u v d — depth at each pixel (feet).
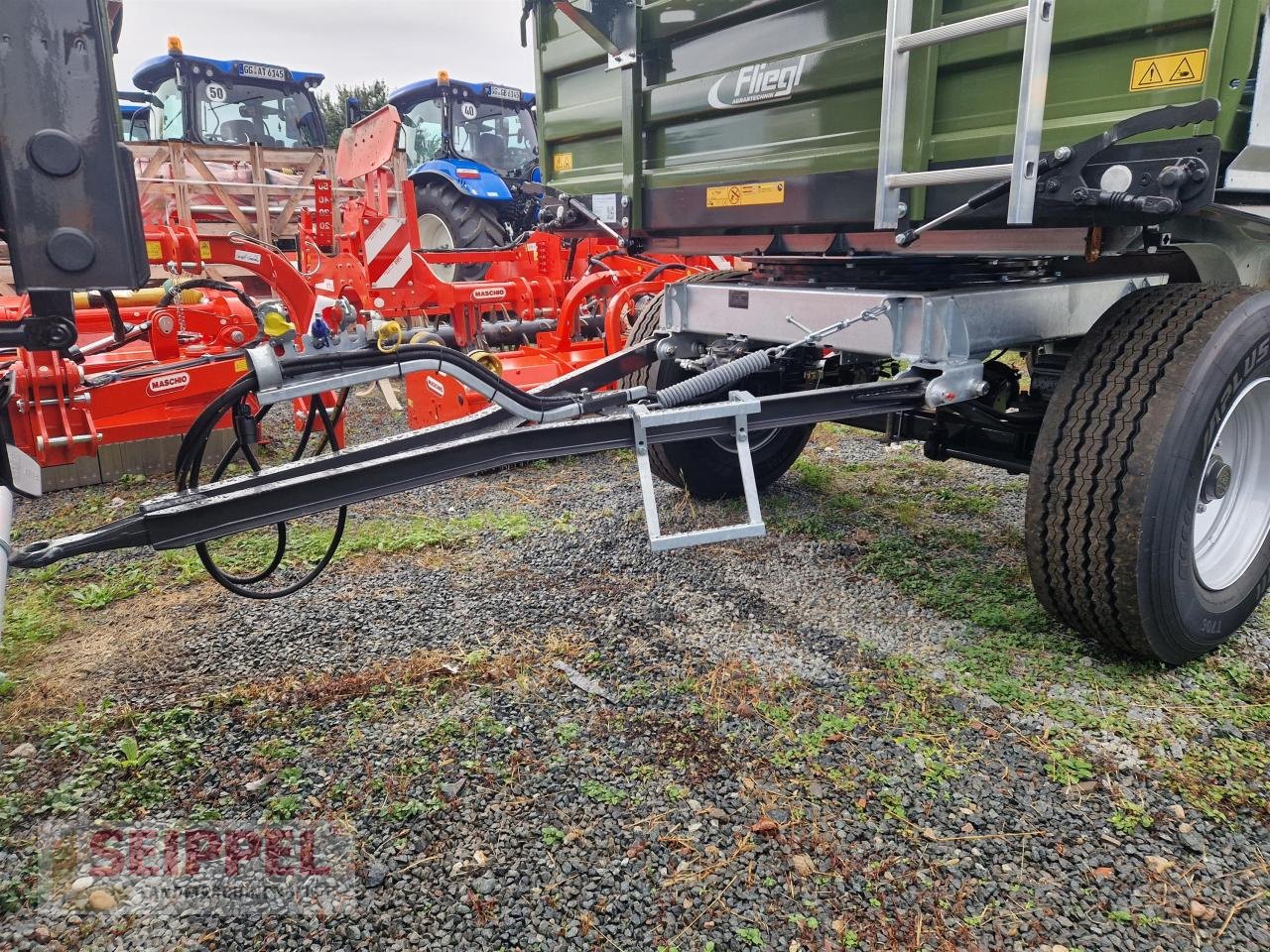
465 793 7.17
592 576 11.27
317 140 37.99
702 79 10.62
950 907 6.03
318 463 7.80
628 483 15.25
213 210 30.27
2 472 7.06
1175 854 6.49
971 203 7.44
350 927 5.90
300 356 7.75
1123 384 8.20
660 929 5.86
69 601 10.83
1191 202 6.75
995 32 7.75
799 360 10.43
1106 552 8.21
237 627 10.03
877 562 11.60
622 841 6.63
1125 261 10.45
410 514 13.79
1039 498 8.61
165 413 15.55
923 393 8.80
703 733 7.89
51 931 5.90
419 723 8.13
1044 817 6.85
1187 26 6.77
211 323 15.81
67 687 8.84
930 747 7.69
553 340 18.62
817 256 10.36
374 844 6.64
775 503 13.98
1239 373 8.20
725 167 10.50
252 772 7.50
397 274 19.57
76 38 4.91
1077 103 7.54
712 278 12.19
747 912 5.99
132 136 40.27
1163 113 6.68
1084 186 7.22
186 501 7.02
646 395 9.46
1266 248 9.80
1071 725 8.00
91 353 14.43
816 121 9.45
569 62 12.72
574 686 8.66
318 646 9.56
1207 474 8.76
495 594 10.78
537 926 5.89
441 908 6.04
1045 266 10.36
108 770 7.55
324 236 21.22
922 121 8.36
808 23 9.30
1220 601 9.01
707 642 9.52
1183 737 7.82
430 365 8.32
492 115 35.47
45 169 4.94
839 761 7.50
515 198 32.12
